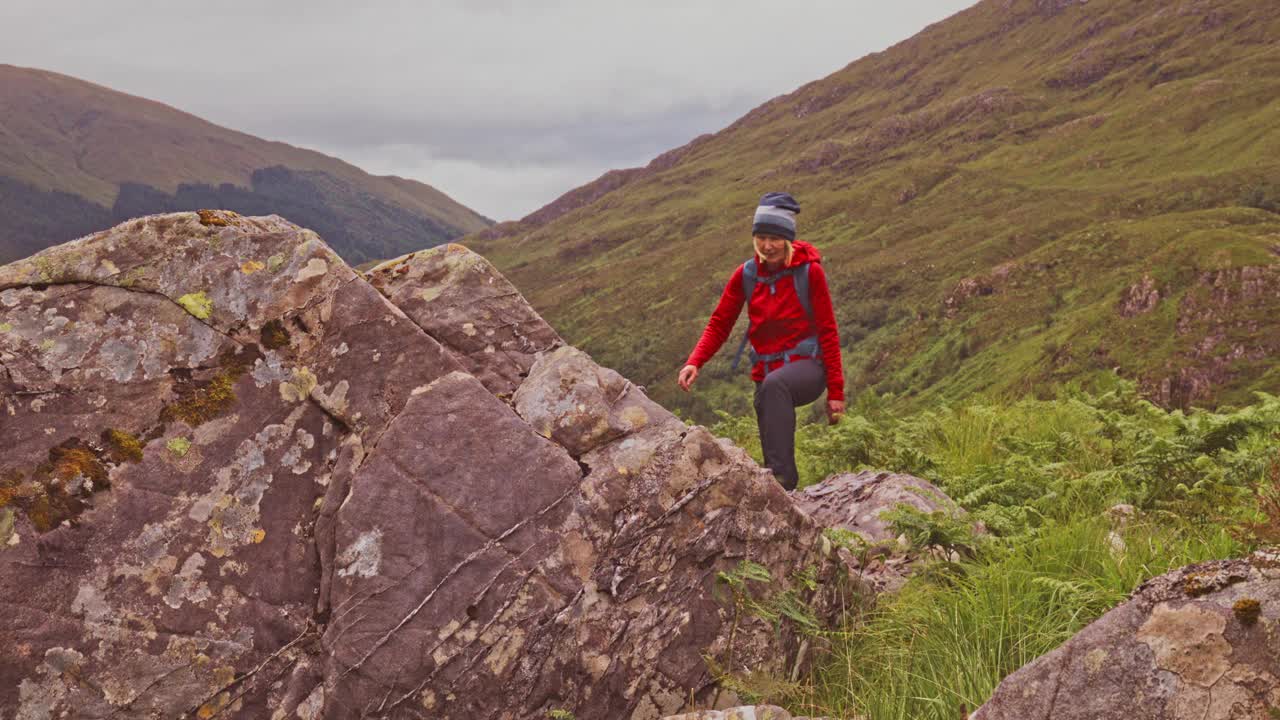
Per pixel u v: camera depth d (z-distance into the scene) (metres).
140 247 3.41
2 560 2.90
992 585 3.81
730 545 3.59
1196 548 3.75
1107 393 9.21
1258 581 2.10
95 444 3.12
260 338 3.40
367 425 3.38
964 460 7.45
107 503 3.06
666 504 3.49
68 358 3.20
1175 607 2.18
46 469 3.04
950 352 198.75
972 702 3.11
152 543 3.07
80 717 2.89
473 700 3.16
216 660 3.04
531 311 4.03
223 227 3.51
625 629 3.33
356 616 3.15
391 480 3.30
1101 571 3.84
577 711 3.25
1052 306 196.38
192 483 3.18
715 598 3.51
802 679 3.70
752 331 5.23
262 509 3.23
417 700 3.12
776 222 4.97
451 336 3.85
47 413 3.12
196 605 3.07
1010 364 174.88
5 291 3.27
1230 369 136.62
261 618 3.12
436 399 3.43
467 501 3.31
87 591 2.96
